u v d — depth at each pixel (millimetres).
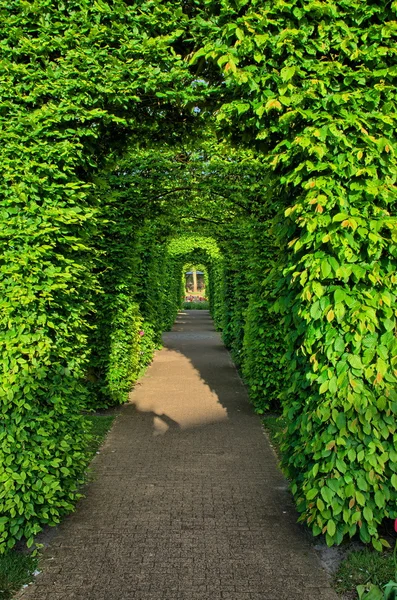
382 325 3004
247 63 3010
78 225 3523
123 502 3840
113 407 7039
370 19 2963
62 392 3570
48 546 3176
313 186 2789
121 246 6723
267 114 2998
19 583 2748
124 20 3096
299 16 2832
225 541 3238
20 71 3066
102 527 3432
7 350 3107
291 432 3457
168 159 6566
